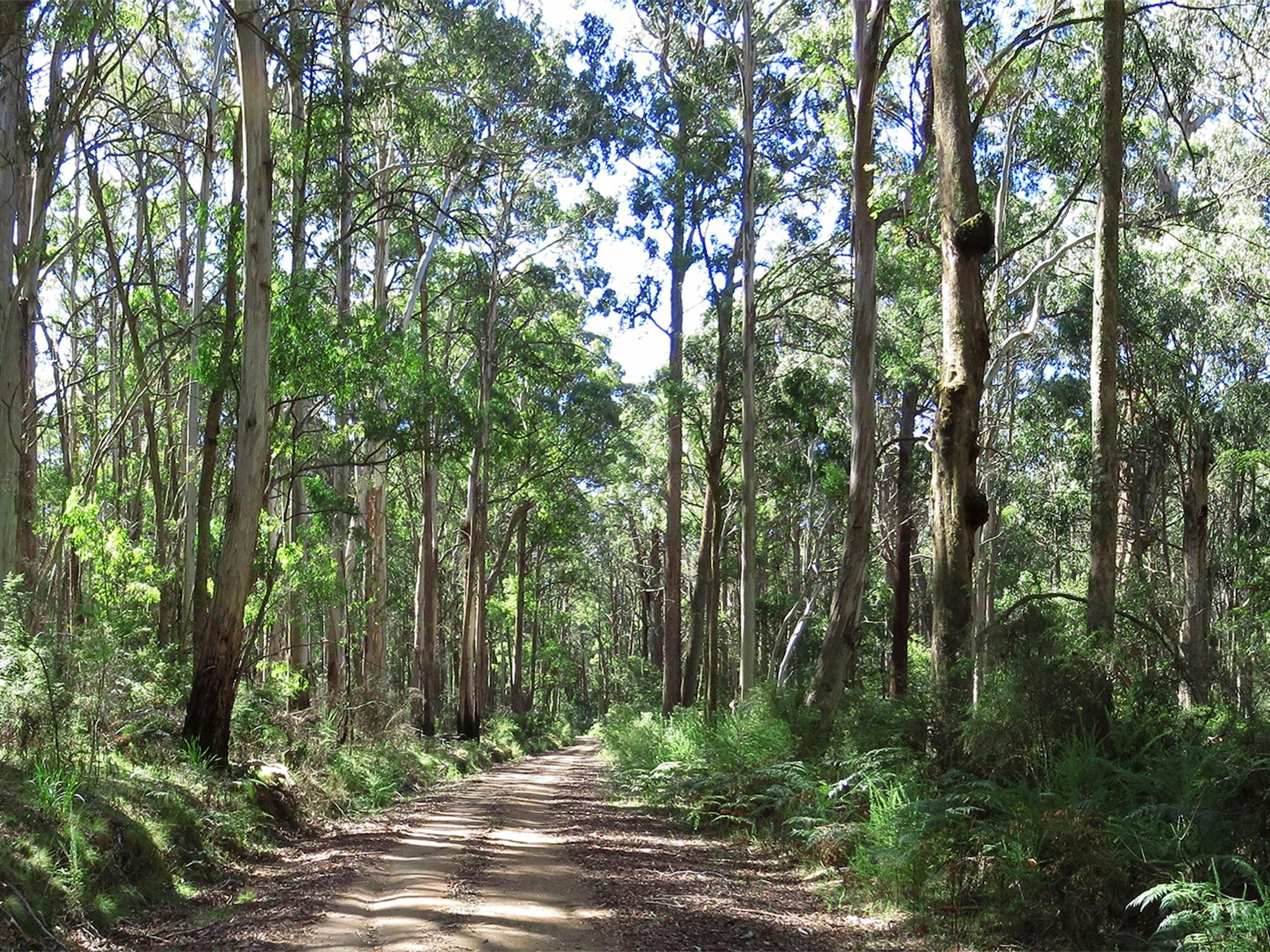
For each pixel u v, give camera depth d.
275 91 20.91
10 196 17.58
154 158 27.91
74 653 11.45
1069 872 7.29
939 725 10.16
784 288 28.97
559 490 47.78
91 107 23.58
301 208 21.92
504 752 39.03
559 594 74.62
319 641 26.38
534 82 26.80
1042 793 7.94
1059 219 20.94
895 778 9.87
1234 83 24.06
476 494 38.09
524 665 76.12
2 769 8.73
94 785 9.23
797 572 42.06
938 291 23.78
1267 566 18.52
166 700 14.42
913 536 33.16
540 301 38.41
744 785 13.19
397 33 25.70
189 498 21.84
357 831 13.40
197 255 22.39
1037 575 30.05
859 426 16.70
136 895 8.01
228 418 20.61
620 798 19.31
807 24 26.36
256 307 13.94
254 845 10.97
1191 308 28.53
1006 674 9.43
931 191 16.17
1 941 6.32
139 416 31.86
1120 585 13.41
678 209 26.77
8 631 10.52
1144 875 7.00
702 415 32.47
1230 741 8.39
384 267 31.02
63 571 23.17
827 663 15.87
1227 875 6.73
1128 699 9.38
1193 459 28.75
